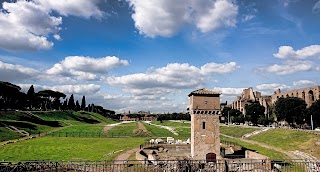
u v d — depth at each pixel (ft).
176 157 196.13
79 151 241.76
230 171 167.12
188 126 532.73
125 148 260.01
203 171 159.53
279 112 440.45
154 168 156.25
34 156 216.13
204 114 215.10
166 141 315.17
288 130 341.21
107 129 429.79
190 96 223.71
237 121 581.12
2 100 487.61
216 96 217.15
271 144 303.27
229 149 265.54
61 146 262.47
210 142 212.84
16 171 132.98
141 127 476.54
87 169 156.04
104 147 264.52
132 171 155.74
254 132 389.80
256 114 532.73
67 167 148.05
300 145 268.00
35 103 654.12
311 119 384.47
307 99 543.39
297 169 177.27
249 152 226.58
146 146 265.34
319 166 161.79
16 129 338.54
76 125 480.23
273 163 179.93
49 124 440.45
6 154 218.79
